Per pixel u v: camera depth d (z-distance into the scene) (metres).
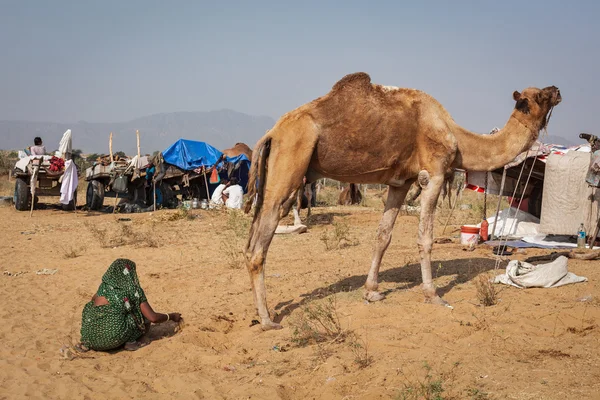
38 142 21.17
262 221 6.39
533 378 4.19
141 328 6.28
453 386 4.21
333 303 7.11
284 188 6.35
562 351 4.73
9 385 5.10
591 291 6.70
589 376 4.13
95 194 20.70
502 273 8.10
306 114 6.36
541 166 11.44
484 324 5.62
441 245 11.35
